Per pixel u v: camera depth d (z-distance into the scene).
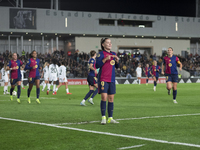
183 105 11.49
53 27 46.28
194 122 7.27
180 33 52.75
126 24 51.25
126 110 9.84
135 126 6.73
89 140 5.34
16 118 8.09
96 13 48.38
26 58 42.00
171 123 7.12
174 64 12.30
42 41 48.53
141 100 13.84
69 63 41.03
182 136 5.64
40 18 45.50
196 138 5.47
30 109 10.29
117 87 26.98
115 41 50.25
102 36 49.28
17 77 12.82
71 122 7.37
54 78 18.53
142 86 28.92
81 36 48.31
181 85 30.59
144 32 50.72
